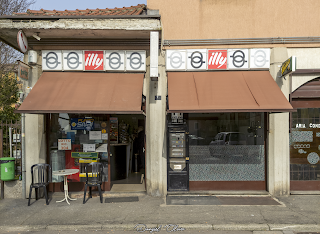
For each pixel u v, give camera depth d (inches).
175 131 263.3
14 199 246.2
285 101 224.7
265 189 262.2
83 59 256.5
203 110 218.7
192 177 265.0
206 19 260.8
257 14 258.8
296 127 265.9
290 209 211.0
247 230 177.9
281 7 258.2
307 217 193.0
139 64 256.2
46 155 259.4
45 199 245.4
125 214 202.2
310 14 257.1
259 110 217.5
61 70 256.4
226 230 177.9
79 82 245.1
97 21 227.8
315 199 239.9
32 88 236.1
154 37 229.5
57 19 227.9
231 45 258.4
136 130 403.5
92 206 223.3
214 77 252.8
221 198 243.4
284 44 254.2
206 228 178.5
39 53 255.6
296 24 257.6
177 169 263.1
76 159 266.2
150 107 251.8
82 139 267.1
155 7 262.7
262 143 264.1
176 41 258.7
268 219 189.5
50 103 222.8
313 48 255.1
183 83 247.3
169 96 233.8
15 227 180.5
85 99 228.5
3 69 432.1
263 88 238.8
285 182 251.6
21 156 250.4
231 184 263.9
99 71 257.6
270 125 255.4
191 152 264.7
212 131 265.0
